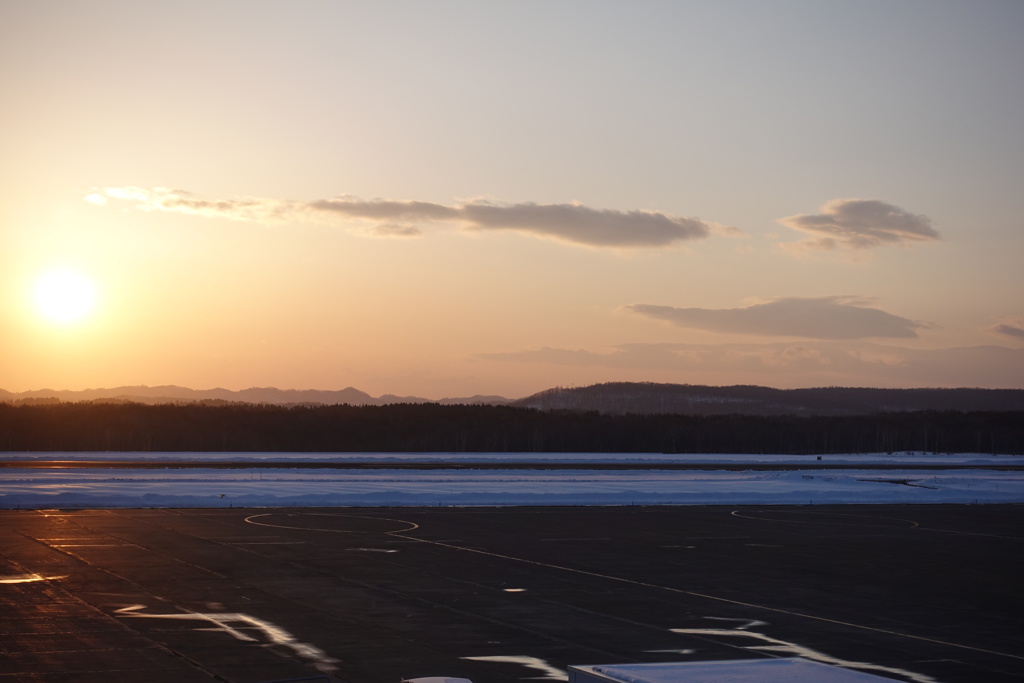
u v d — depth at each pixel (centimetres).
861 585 2014
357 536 2636
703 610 1684
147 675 1155
